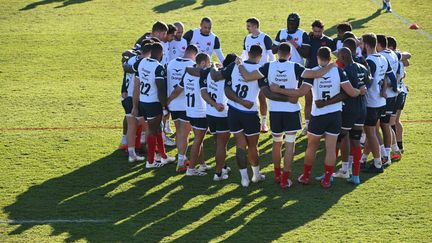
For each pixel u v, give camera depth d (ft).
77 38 276.21
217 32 281.13
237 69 142.31
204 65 148.77
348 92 140.46
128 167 159.74
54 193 144.66
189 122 155.22
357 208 135.85
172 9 319.06
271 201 139.64
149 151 158.20
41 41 272.51
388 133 157.28
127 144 164.66
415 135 177.17
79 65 244.42
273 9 317.63
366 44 151.84
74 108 201.77
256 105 143.74
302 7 320.70
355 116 144.46
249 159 148.15
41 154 167.43
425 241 122.52
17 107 202.59
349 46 150.00
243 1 333.21
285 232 126.21
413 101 204.23
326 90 140.46
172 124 192.13
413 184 147.02
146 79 154.51
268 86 141.38
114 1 334.65
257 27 181.98
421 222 129.70
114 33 282.36
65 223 130.93
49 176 153.89
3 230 128.26
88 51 260.01
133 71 158.10
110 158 165.37
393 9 315.17
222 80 145.28
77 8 320.91
